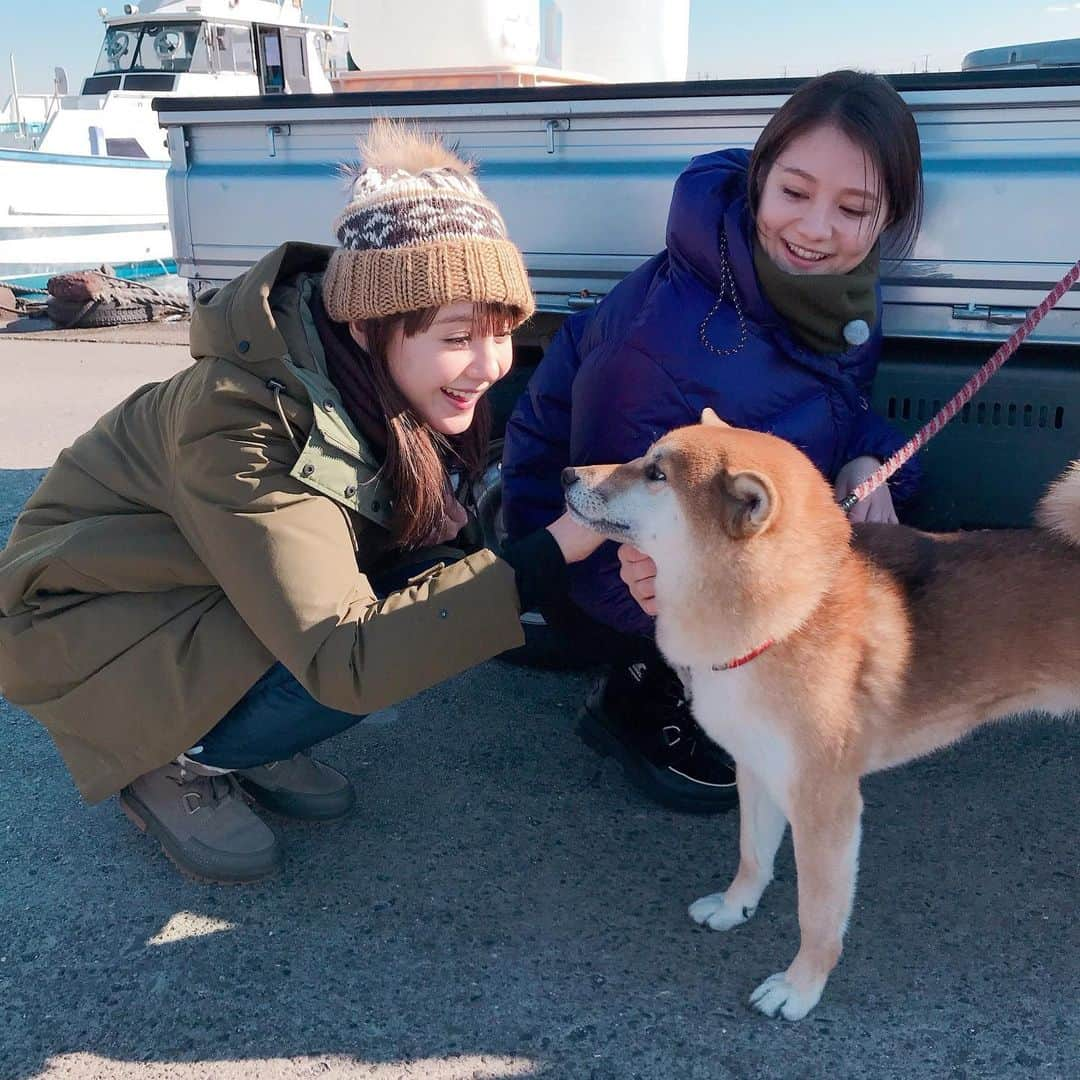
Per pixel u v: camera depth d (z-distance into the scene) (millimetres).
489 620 2234
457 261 2209
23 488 5863
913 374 3012
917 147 2516
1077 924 2457
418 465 2373
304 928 2465
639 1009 2219
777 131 2477
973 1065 2059
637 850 2777
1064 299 2760
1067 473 2596
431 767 3174
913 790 3012
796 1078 2041
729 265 2564
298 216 3621
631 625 2842
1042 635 2377
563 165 3271
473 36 4301
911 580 2426
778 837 2500
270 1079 2039
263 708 2459
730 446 2289
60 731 2521
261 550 2186
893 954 2369
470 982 2293
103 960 2357
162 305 12633
